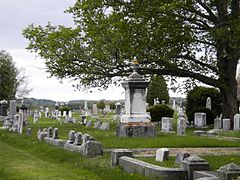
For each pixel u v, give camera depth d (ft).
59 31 122.01
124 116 86.02
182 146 65.05
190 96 140.46
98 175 44.45
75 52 120.47
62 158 58.49
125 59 116.78
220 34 97.19
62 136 87.45
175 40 106.11
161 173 37.63
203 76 120.78
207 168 37.42
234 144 67.46
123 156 46.78
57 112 209.97
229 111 117.91
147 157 52.44
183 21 109.09
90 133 94.89
